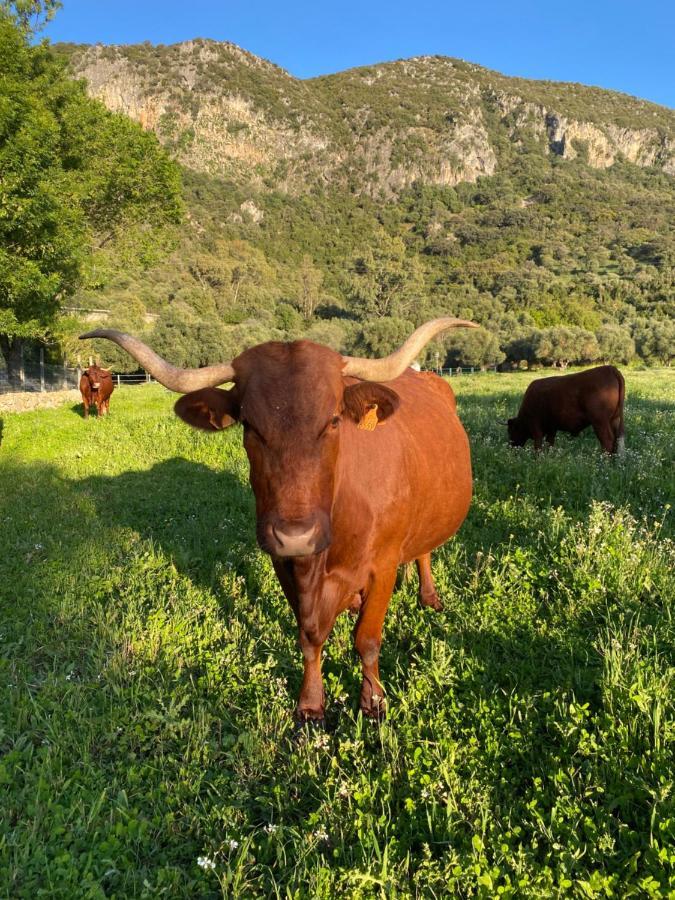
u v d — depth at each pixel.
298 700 3.70
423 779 2.88
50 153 21.03
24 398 23.75
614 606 4.25
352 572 3.40
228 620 4.86
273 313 100.62
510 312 89.25
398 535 3.67
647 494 6.98
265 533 2.68
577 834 2.55
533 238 185.50
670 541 5.24
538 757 3.06
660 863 2.34
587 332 67.19
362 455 3.38
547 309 89.25
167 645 4.39
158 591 5.41
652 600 4.39
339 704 3.77
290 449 2.68
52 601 5.14
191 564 6.04
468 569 5.21
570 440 11.07
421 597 4.85
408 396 4.57
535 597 4.75
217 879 2.52
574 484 7.30
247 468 9.77
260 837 2.80
